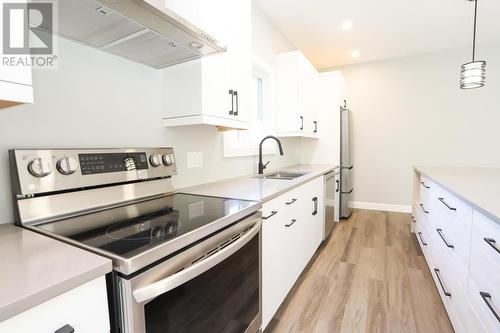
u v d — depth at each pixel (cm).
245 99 177
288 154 352
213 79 146
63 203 102
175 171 151
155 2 89
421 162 420
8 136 93
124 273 64
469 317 130
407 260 253
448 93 397
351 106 455
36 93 100
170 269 75
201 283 90
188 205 122
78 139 114
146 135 144
